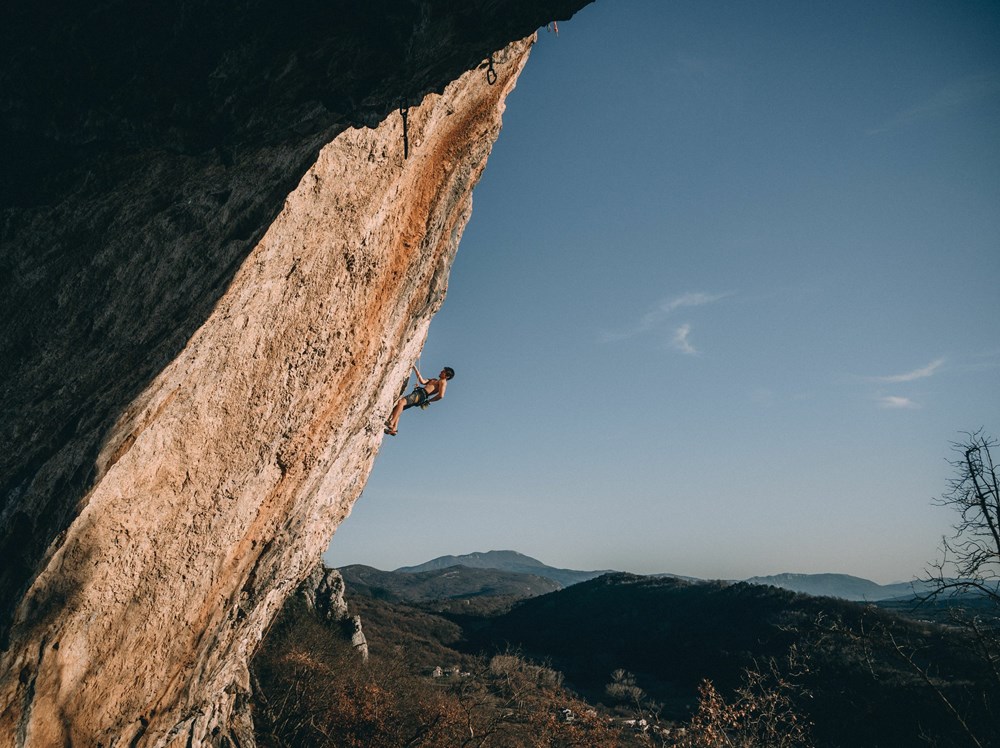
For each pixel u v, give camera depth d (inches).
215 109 164.4
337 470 401.1
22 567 199.8
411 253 355.3
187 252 213.0
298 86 168.1
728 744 560.7
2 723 199.2
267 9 141.3
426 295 408.8
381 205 303.9
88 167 173.8
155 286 209.5
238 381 263.1
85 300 198.1
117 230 194.5
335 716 1048.8
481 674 1549.0
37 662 206.2
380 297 339.3
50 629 207.8
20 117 151.1
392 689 1280.8
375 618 2849.4
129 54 142.2
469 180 396.5
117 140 165.6
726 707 574.2
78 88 147.6
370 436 441.4
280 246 244.5
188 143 171.2
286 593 460.1
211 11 138.3
